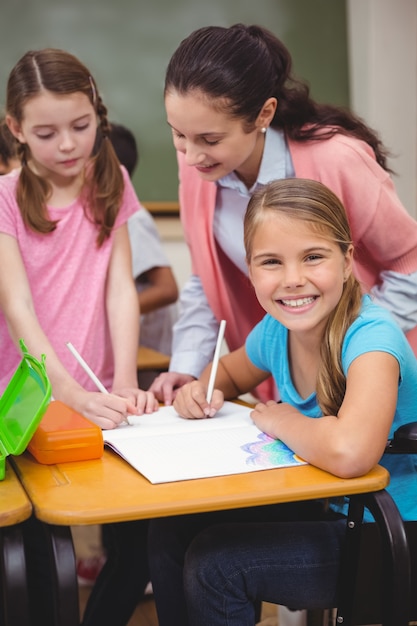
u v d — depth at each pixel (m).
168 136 3.26
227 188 1.72
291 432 1.22
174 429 1.35
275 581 1.21
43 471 1.16
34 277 1.69
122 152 2.60
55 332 1.72
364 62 3.25
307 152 1.62
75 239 1.73
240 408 1.51
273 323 1.51
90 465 1.19
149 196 3.28
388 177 1.62
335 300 1.32
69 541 1.04
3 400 1.30
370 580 1.24
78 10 3.13
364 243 1.66
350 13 3.27
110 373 1.81
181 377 1.71
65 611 1.02
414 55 3.24
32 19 3.09
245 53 1.45
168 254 3.30
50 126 1.56
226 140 1.46
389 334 1.27
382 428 1.15
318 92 3.27
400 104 3.26
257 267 1.33
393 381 1.21
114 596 1.58
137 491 1.06
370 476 1.12
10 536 1.04
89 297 1.75
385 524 1.12
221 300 1.81
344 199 1.61
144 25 3.19
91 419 1.39
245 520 1.42
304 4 3.24
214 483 1.09
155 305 2.58
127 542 1.57
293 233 1.28
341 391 1.30
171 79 1.46
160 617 1.38
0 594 1.17
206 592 1.19
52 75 1.55
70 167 1.61
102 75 3.18
